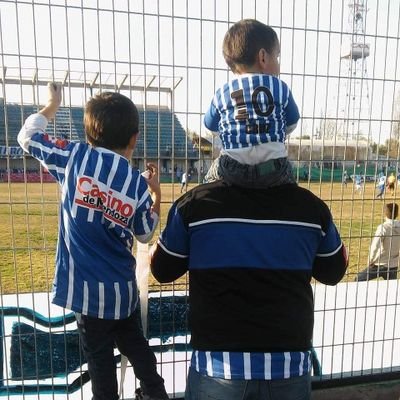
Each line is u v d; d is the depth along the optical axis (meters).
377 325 3.66
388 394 3.16
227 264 1.53
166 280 1.76
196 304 1.60
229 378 1.49
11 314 3.08
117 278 1.99
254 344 1.51
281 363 1.51
